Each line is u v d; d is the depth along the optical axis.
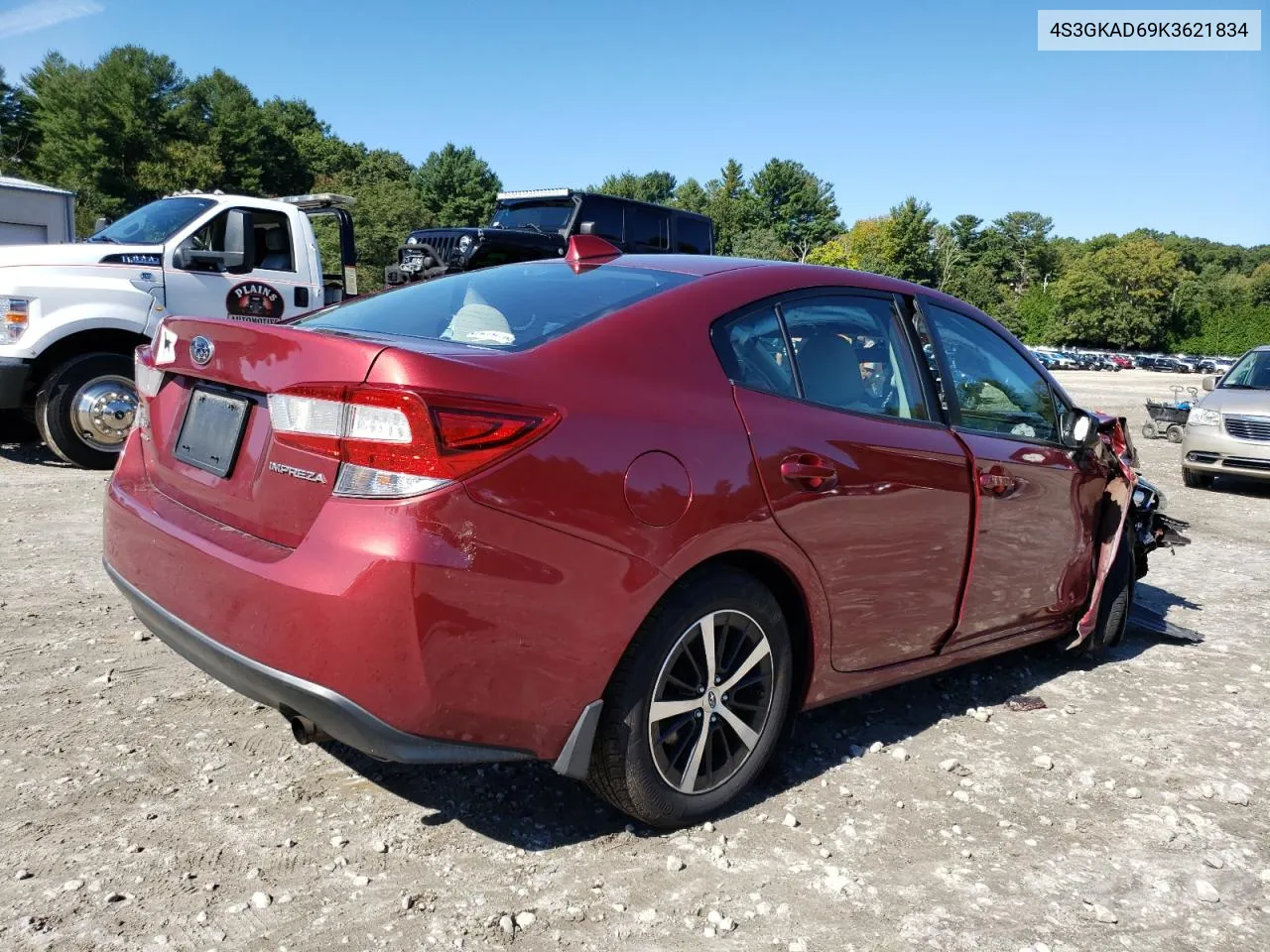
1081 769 3.38
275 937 2.22
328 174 99.88
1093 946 2.35
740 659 2.82
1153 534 4.92
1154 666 4.59
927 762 3.37
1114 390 38.06
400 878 2.47
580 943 2.25
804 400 3.01
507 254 14.52
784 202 126.31
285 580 2.24
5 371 7.27
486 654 2.26
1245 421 11.15
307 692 2.23
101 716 3.32
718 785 2.80
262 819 2.72
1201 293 127.38
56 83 68.81
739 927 2.35
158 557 2.66
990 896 2.54
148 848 2.55
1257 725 3.88
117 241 8.41
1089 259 117.94
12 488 6.93
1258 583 6.52
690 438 2.61
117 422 7.79
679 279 3.05
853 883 2.57
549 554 2.32
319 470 2.31
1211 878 2.70
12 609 4.36
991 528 3.55
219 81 80.56
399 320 3.08
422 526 2.18
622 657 2.52
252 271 8.61
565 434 2.37
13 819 2.65
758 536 2.72
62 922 2.23
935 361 3.54
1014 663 4.52
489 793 2.94
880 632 3.21
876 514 3.07
